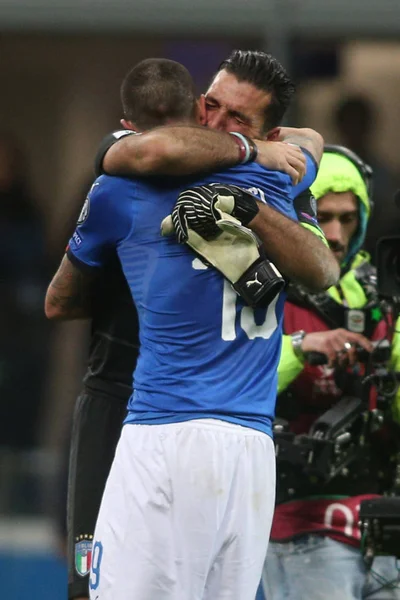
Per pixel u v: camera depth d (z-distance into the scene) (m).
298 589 13.83
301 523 13.91
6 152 26.77
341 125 25.08
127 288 13.01
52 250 25.73
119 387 13.18
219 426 11.55
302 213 12.62
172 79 12.30
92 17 23.67
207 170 11.70
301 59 24.48
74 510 13.13
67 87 26.77
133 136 11.72
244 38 23.77
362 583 13.81
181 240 11.56
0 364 24.73
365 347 13.62
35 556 20.58
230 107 12.21
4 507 21.30
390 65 25.03
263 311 11.89
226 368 11.73
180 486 11.45
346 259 14.41
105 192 11.91
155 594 11.47
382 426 14.12
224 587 11.73
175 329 11.70
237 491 11.62
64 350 24.98
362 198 14.23
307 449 13.44
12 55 26.22
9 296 25.27
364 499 13.10
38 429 24.55
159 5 23.67
